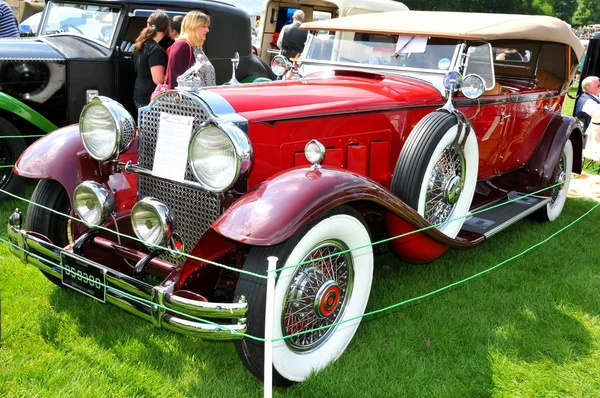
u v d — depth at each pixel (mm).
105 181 3281
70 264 2768
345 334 2904
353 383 2703
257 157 2908
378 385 2697
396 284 3816
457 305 3572
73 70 5457
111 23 5766
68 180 3170
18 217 3008
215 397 2572
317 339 2811
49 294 3418
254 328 2439
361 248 2855
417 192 3262
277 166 3029
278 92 3256
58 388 2574
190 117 2809
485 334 3209
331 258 2777
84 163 3232
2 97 4906
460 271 4074
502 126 4492
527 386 2783
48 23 6191
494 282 3920
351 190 2629
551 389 2773
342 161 3385
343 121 3336
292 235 2396
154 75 5309
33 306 3270
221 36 6559
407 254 3438
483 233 3846
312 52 4664
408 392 2678
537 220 5363
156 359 2855
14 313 3176
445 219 3676
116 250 3027
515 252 4520
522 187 5090
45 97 5340
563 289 3840
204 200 2824
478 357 2996
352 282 2891
